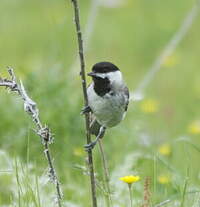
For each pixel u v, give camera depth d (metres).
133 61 21.00
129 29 23.12
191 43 22.14
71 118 12.29
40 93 12.52
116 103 9.22
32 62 18.31
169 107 17.80
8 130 12.19
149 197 8.40
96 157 11.39
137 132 12.62
